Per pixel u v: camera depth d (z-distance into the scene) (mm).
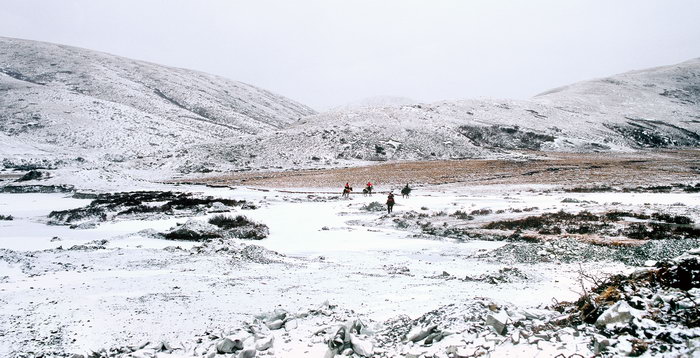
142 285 10742
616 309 5543
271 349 6340
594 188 48688
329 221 29984
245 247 16672
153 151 113688
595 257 14742
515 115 122750
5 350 6578
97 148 111688
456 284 11094
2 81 148125
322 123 112688
